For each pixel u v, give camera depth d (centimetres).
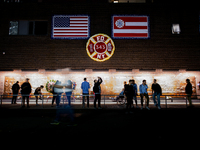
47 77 1633
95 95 1005
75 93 1606
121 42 1605
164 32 1617
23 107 1025
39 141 434
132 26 1606
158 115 863
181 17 1628
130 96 916
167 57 1602
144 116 833
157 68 1591
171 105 1171
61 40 1596
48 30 1603
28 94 1036
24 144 410
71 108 694
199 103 1346
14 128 584
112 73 1634
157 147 388
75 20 1608
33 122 695
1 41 1598
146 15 1616
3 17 1620
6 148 382
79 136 480
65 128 582
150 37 1608
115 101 1382
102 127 597
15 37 1602
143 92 1005
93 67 1586
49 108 988
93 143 418
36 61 1583
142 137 472
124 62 1590
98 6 1620
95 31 1600
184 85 1633
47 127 600
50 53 1589
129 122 687
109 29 1605
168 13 1628
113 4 1622
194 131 541
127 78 1634
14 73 1631
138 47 1605
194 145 402
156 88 1021
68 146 395
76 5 1620
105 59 1587
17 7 1623
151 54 1600
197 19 1630
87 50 1587
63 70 719
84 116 830
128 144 410
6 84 1625
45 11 1616
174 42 1611
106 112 953
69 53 1588
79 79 1627
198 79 1639
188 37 1616
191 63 1598
